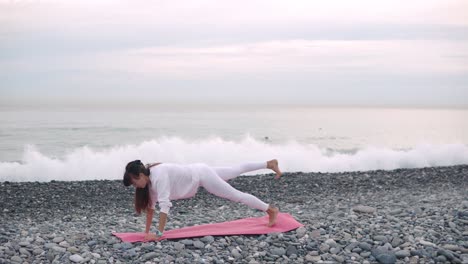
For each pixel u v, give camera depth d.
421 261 5.89
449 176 16.08
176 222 8.85
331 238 6.88
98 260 6.29
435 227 7.32
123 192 13.61
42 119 51.75
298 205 11.41
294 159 21.45
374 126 54.16
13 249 6.73
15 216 10.55
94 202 12.24
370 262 6.00
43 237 7.44
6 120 49.38
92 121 49.47
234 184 14.73
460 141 38.66
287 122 57.09
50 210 11.23
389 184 14.65
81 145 30.61
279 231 7.20
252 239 7.00
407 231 7.14
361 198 12.18
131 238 7.09
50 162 19.61
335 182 15.01
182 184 6.86
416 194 12.77
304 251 6.43
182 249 6.57
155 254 6.31
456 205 9.41
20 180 18.06
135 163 6.62
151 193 6.89
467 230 7.12
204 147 22.38
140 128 42.38
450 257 5.90
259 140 37.09
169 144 22.34
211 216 9.77
